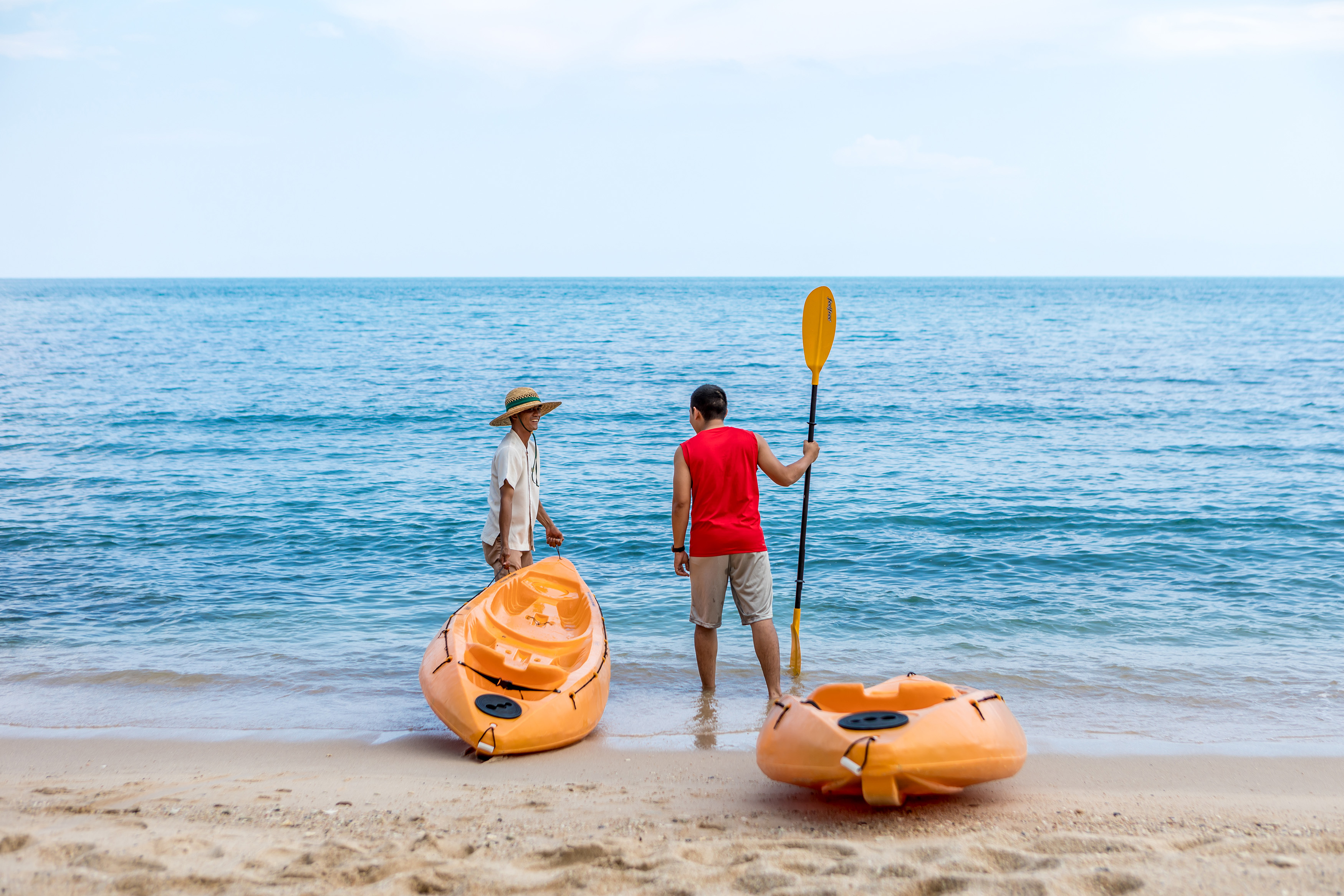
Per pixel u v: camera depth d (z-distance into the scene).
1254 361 31.58
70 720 4.82
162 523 9.88
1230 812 3.47
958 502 10.84
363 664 5.79
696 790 3.79
